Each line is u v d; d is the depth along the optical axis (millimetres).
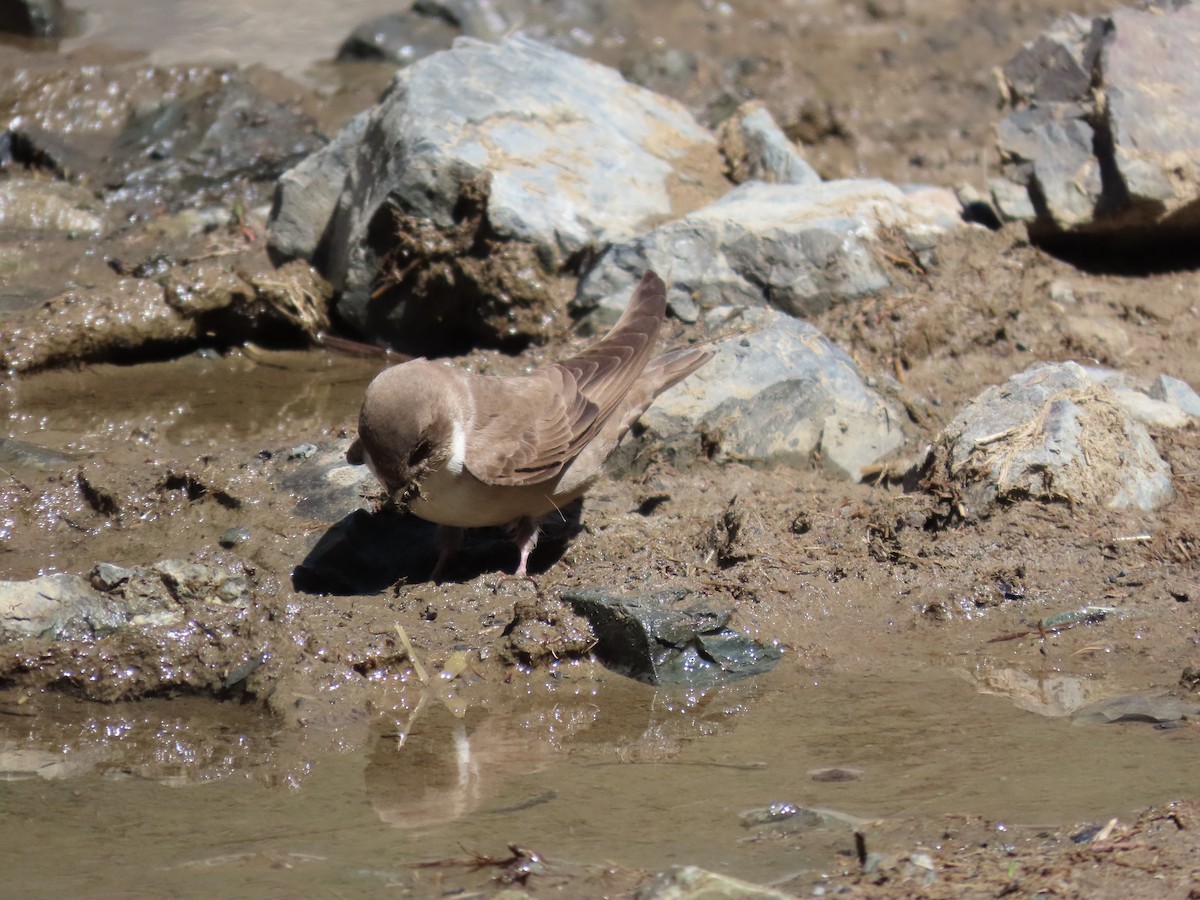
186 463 12891
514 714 9820
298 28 25328
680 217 16531
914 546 11703
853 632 10852
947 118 22562
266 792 8781
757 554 11516
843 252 15641
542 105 17438
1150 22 18000
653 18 25891
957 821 7938
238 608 10586
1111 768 8578
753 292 15547
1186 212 17078
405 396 10531
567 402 11391
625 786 8695
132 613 10469
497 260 15727
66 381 15188
